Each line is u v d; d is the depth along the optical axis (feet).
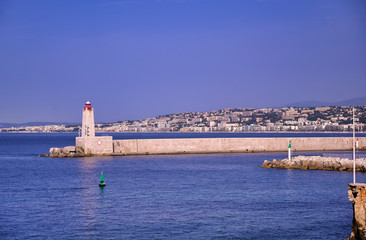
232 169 280.31
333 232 135.13
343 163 269.64
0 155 446.60
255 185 214.07
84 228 140.56
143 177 246.88
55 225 144.15
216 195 189.57
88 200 181.78
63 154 385.70
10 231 137.90
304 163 281.74
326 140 422.82
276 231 136.46
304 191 195.83
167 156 374.84
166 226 142.20
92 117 382.63
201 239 129.70
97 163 323.16
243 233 134.72
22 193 199.62
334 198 180.34
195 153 399.65
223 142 407.23
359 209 110.73
